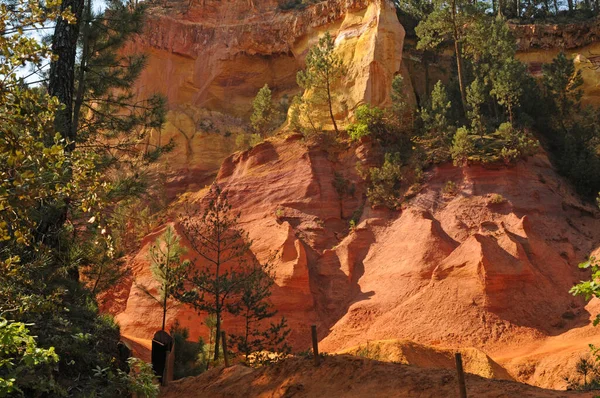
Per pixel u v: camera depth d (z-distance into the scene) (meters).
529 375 33.75
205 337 44.66
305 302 46.12
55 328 13.77
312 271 48.88
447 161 51.84
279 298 45.84
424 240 46.34
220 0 78.75
